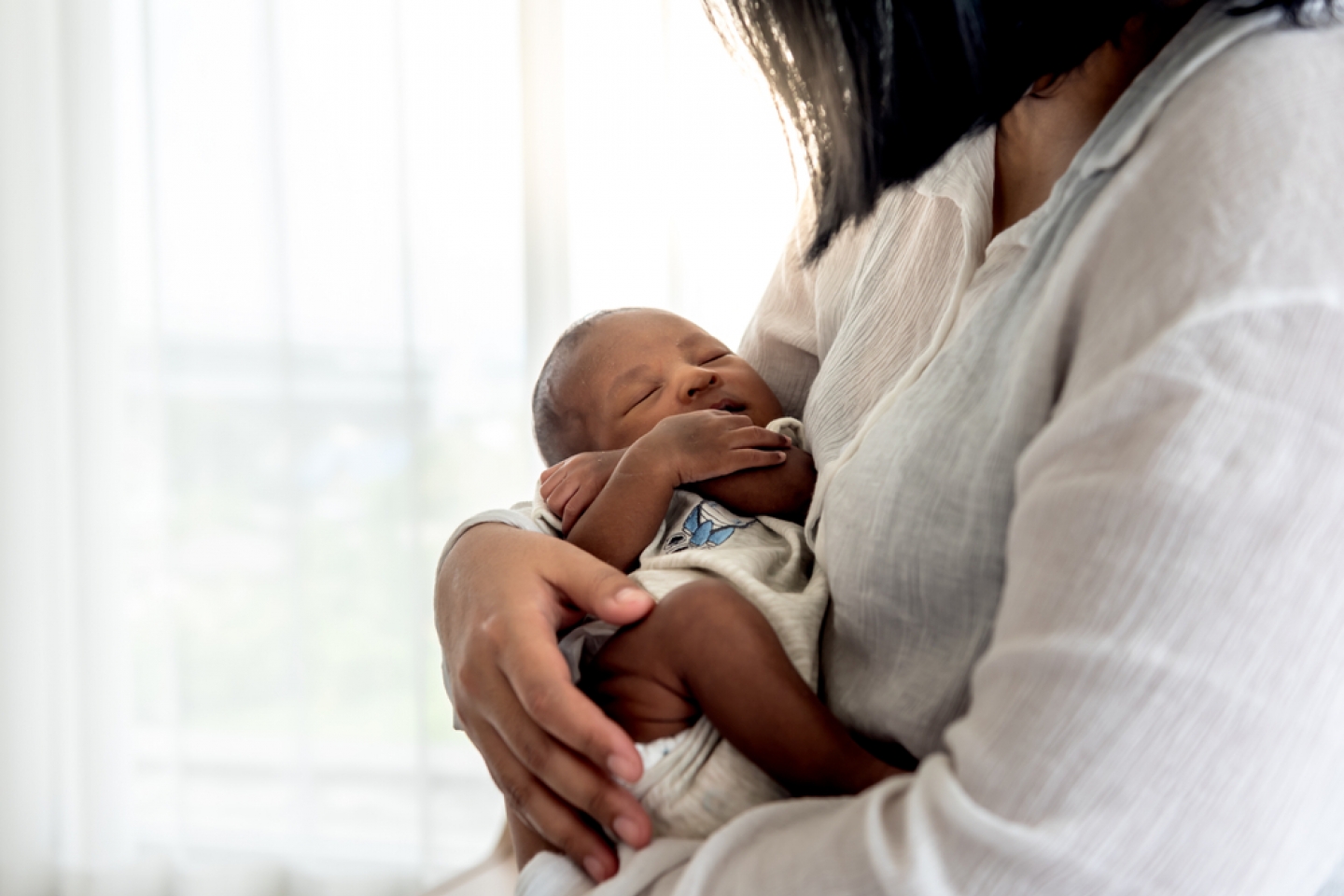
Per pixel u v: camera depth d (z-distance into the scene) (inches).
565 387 37.4
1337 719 12.7
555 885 19.9
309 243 81.7
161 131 82.9
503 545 24.9
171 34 82.4
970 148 22.2
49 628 86.0
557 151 74.9
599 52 74.2
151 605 86.9
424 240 79.4
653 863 19.0
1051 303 17.1
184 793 85.4
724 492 28.7
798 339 33.0
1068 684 13.4
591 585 23.0
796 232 33.9
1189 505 13.0
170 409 85.1
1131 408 13.9
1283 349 13.2
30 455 85.0
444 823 80.9
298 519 83.2
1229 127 15.4
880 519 20.0
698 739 21.6
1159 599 13.0
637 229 74.4
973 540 18.5
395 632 83.2
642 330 36.7
